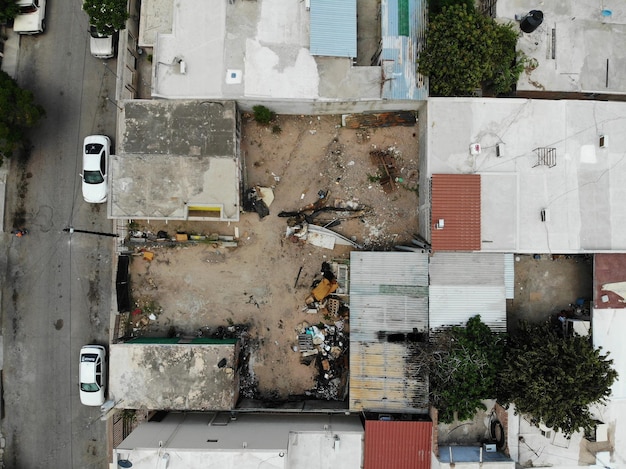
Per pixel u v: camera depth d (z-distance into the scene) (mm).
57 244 19578
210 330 19547
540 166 17609
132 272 19500
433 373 17734
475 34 16359
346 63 17703
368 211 19625
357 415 19203
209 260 19656
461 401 17094
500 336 17969
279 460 16031
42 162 19562
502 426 17609
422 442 17547
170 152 17703
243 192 19359
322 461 17594
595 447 18125
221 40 17453
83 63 19656
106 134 19688
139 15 19422
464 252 18219
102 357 19234
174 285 19641
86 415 19656
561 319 19266
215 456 16031
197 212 18312
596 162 17719
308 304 19594
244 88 17469
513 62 18016
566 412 16516
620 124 17781
